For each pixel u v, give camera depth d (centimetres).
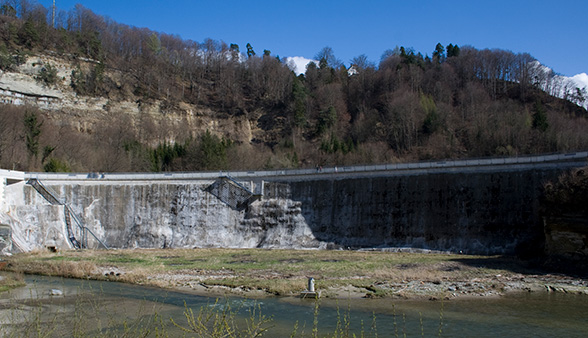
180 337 2450
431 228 6438
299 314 3138
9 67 14025
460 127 12656
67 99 14388
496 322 2894
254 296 3762
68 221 7519
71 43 16538
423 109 13225
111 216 7700
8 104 12319
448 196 6475
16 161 9419
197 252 6575
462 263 5053
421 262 5181
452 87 15662
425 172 6694
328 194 7181
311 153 12962
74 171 9919
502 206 6166
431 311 3178
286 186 7438
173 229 7538
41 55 15075
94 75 15375
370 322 2919
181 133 14700
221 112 16512
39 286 4128
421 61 17762
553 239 5019
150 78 16612
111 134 13262
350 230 6881
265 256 5991
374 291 3791
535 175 6072
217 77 18400
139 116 14950
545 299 3534
